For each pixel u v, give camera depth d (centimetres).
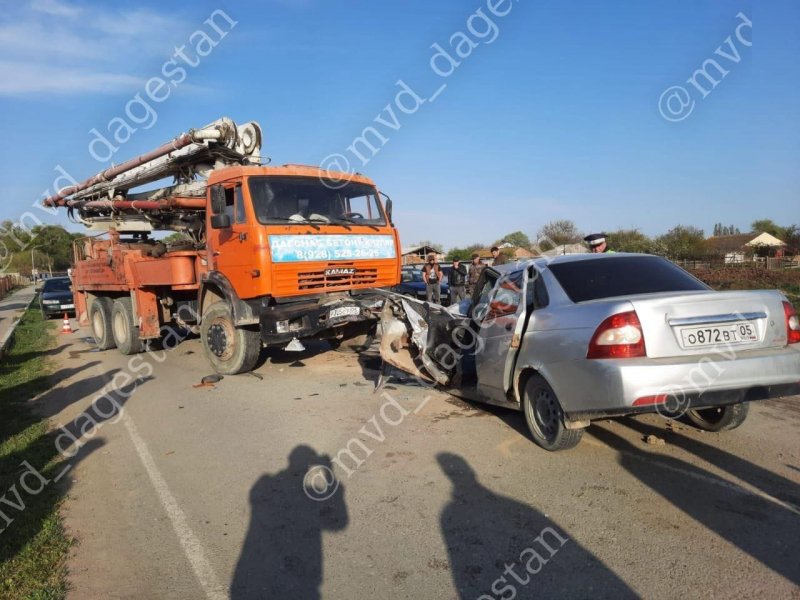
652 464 453
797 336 433
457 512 395
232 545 368
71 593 323
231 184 799
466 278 1586
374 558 344
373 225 875
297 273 782
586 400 418
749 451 470
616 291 464
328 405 678
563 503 397
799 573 305
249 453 534
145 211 1048
